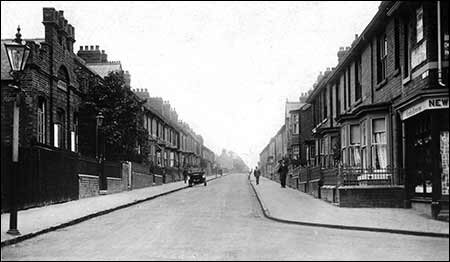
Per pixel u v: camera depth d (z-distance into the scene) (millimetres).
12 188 13125
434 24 15719
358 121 22969
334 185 22766
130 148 35094
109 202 24391
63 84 28625
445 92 14852
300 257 9797
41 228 14359
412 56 17281
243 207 23062
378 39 21969
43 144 23375
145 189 39000
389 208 18781
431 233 12938
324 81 32906
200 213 20062
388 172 19375
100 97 33125
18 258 10109
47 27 26516
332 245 11422
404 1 17219
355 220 15727
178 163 69438
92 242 12258
